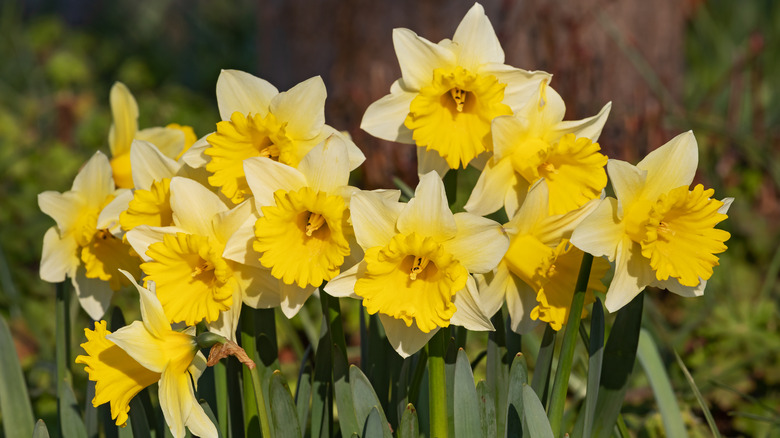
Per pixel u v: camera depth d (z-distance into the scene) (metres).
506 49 2.06
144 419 1.18
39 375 1.61
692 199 1.12
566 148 1.14
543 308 1.14
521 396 1.17
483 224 1.12
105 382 1.13
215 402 1.22
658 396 1.25
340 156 1.13
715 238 1.13
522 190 1.15
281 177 1.13
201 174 1.17
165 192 1.16
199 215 1.15
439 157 1.17
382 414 1.14
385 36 2.08
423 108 1.14
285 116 1.15
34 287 1.90
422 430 1.24
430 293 1.12
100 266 1.21
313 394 1.20
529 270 1.14
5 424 1.22
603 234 1.12
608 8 2.08
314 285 1.12
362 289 1.12
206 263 1.15
